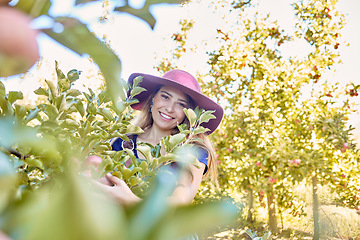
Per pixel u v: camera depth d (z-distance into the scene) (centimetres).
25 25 14
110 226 9
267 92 623
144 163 88
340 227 585
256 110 632
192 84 197
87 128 73
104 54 18
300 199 670
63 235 9
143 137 195
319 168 570
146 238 10
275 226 643
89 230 9
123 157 90
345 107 600
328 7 645
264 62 643
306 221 670
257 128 613
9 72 14
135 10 22
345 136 586
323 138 586
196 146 158
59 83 76
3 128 14
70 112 80
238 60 652
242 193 643
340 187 586
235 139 626
